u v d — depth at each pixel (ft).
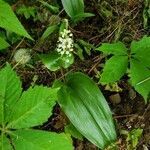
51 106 0.58
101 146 0.90
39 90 0.59
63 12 1.16
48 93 0.58
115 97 1.11
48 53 1.04
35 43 1.09
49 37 1.10
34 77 1.05
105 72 0.86
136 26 1.21
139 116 1.09
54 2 1.15
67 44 0.99
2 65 1.00
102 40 1.17
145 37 0.92
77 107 0.91
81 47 1.14
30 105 0.58
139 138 1.06
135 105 1.11
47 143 0.56
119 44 0.91
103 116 0.93
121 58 0.89
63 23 1.04
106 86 1.10
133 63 0.88
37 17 1.11
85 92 0.94
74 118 0.90
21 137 0.57
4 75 0.61
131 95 1.12
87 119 0.91
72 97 0.92
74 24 1.14
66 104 0.91
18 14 1.10
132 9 1.22
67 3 1.08
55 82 0.95
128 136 1.03
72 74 0.98
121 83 1.13
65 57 0.98
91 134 0.90
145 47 0.90
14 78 0.61
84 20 1.19
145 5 1.19
